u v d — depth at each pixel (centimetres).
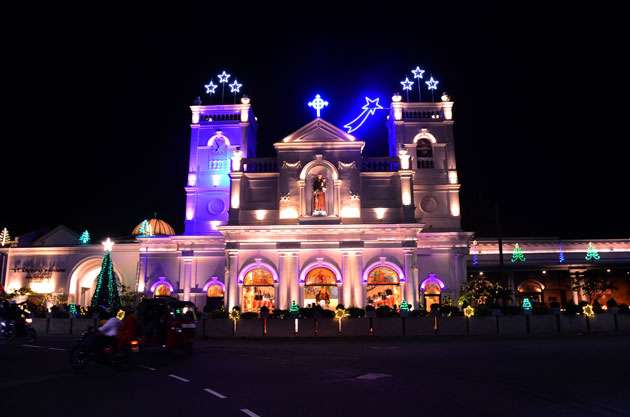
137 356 2319
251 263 4331
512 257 5228
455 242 4588
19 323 3091
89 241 5319
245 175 4591
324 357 2233
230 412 1125
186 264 4638
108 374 1747
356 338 3394
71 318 3784
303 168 4488
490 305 3897
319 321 3566
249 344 3014
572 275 5084
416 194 4816
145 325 2398
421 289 4503
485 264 5150
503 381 1514
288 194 4481
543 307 3712
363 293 4228
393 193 4538
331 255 4322
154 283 4706
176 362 2089
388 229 4306
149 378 1644
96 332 1877
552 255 5253
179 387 1459
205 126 4959
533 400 1238
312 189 4488
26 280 5069
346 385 1469
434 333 3553
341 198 4459
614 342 2788
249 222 4494
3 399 1298
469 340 3116
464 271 4550
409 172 4491
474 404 1196
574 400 1236
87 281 5416
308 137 4572
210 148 4928
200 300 4562
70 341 3114
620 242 5253
